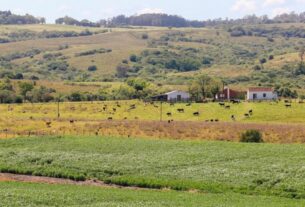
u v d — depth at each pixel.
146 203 88.06
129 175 118.50
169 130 192.38
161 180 113.31
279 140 170.88
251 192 105.00
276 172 116.81
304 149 142.25
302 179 111.19
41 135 171.88
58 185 110.19
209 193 103.94
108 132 189.38
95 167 124.94
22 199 88.38
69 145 151.62
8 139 162.50
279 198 99.00
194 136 180.88
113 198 93.06
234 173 117.19
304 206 89.94
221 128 194.00
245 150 141.50
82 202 88.88
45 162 131.75
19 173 124.94
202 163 127.88
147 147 147.38
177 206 85.81
